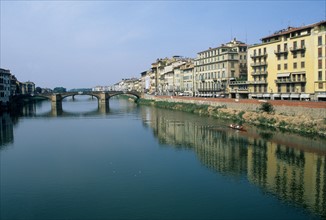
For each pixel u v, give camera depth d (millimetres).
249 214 36906
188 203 40188
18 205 40719
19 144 78062
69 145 75938
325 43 85125
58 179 50375
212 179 48562
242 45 137875
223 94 136125
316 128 74625
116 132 93812
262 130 83250
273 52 105062
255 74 112938
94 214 37750
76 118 133625
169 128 96250
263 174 49969
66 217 37156
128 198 42188
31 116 144000
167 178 49625
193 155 62938
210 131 86812
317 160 55438
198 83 163625
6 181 49844
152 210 38406
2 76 182500
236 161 57312
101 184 47688
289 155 59219
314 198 40812
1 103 178500
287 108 87625
